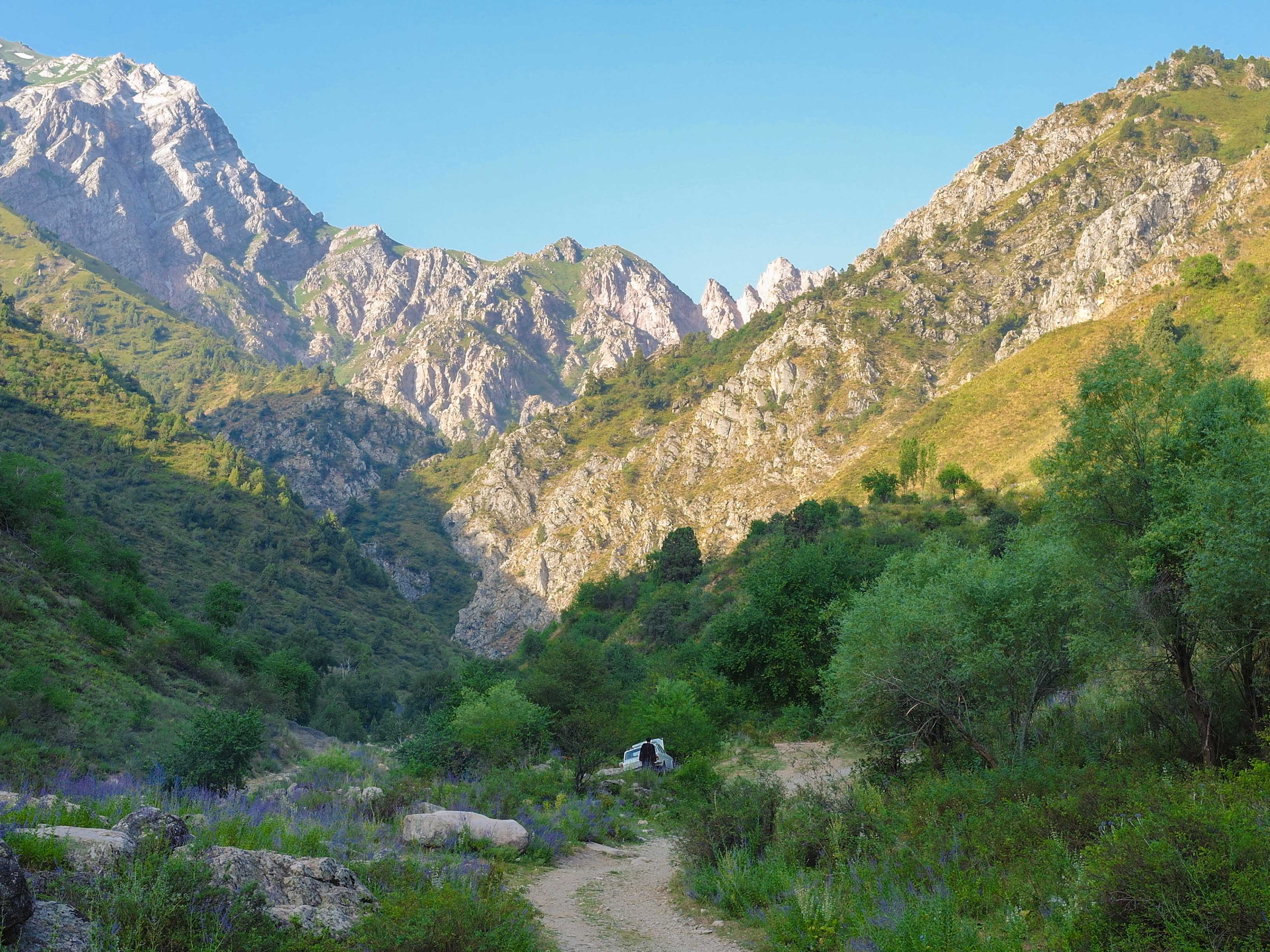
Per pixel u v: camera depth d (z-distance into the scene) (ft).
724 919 37.24
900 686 59.36
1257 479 43.78
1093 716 59.06
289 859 30.04
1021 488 315.58
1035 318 654.12
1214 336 351.25
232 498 624.59
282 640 374.43
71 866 24.17
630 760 102.58
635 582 461.78
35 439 526.57
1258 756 43.47
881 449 533.14
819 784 57.36
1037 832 37.09
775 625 137.39
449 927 26.03
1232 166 620.08
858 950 28.55
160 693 159.74
